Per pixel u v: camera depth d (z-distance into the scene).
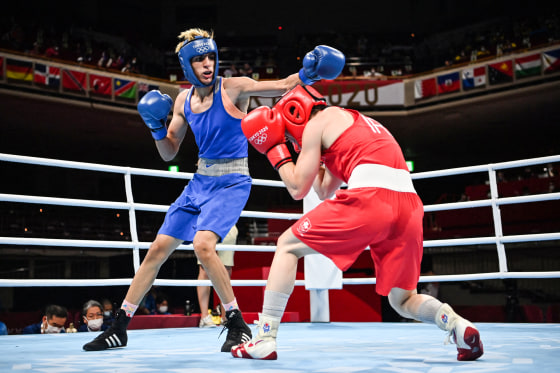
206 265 2.47
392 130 14.79
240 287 5.69
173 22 17.44
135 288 2.59
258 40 17.22
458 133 15.09
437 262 11.98
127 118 13.40
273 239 9.17
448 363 1.89
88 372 1.76
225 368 1.83
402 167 2.04
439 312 1.98
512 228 11.21
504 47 14.02
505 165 3.69
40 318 9.87
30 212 13.13
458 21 16.58
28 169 15.15
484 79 12.87
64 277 12.41
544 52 12.16
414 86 13.76
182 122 2.69
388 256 2.00
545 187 11.03
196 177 2.62
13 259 11.96
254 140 2.12
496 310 9.45
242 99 2.55
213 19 17.36
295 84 2.41
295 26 17.25
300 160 2.04
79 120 13.34
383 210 1.93
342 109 2.11
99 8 16.56
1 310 11.30
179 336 3.27
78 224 13.59
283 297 2.05
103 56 14.09
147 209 3.78
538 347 2.32
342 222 1.94
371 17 17.23
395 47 16.62
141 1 17.28
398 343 2.65
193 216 2.61
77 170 15.81
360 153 2.00
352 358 2.07
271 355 2.04
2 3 14.88
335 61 2.26
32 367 1.91
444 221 12.06
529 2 15.73
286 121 2.11
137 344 2.78
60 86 12.20
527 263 10.99
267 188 16.56
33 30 14.52
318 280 4.14
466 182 16.44
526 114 13.80
